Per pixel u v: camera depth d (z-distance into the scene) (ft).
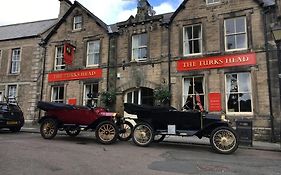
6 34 76.84
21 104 67.00
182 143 38.29
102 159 25.45
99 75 57.72
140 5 56.59
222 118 32.40
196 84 49.24
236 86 45.91
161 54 52.31
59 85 62.23
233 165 24.26
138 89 54.29
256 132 42.73
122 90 54.90
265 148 34.24
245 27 47.06
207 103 46.96
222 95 45.96
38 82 65.10
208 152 30.96
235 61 46.03
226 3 48.83
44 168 21.44
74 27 64.03
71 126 38.60
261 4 45.88
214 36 48.70
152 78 52.60
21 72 69.36
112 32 57.82
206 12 50.19
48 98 62.80
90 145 34.01
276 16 44.65
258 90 43.75
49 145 32.86
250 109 44.34
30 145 32.37
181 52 50.80
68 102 59.93
